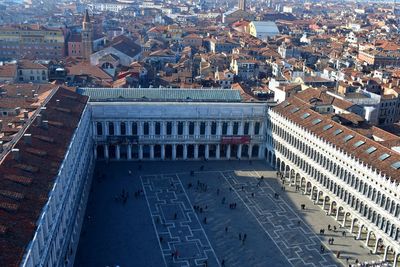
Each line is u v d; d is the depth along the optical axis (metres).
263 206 120.00
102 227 105.19
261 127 150.75
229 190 128.75
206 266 92.94
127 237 101.75
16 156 76.12
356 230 108.25
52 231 71.88
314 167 121.81
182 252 97.50
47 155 83.75
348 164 107.06
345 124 130.38
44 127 94.06
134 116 142.88
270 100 175.75
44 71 189.25
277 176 139.50
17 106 129.62
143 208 115.62
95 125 141.88
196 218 112.25
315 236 106.44
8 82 173.38
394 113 178.88
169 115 144.75
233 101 156.38
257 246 101.44
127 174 136.38
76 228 99.75
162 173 138.75
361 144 109.94
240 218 113.31
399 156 100.56
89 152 134.00
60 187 80.31
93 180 130.88
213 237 104.19
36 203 68.25
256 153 155.12
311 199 124.38
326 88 177.50
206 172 141.00
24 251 57.41
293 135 132.00
